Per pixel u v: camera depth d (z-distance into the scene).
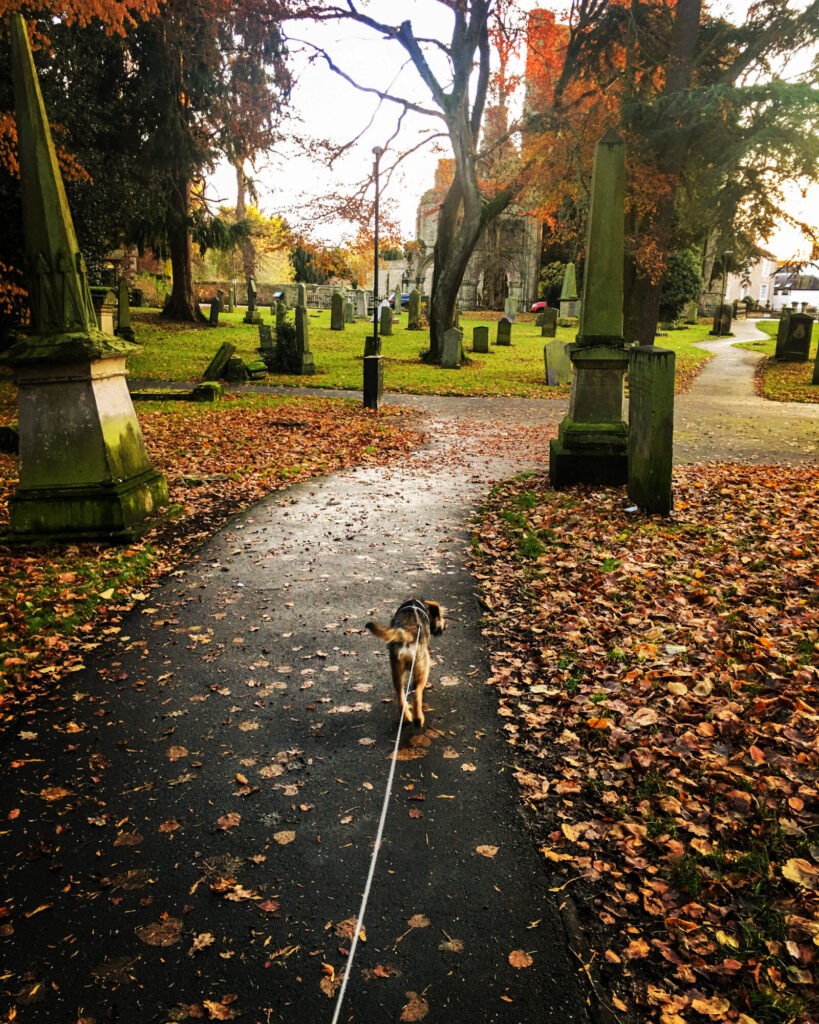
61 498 7.54
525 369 24.92
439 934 2.77
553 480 9.86
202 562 7.05
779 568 6.32
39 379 7.40
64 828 3.39
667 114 18.78
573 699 4.43
